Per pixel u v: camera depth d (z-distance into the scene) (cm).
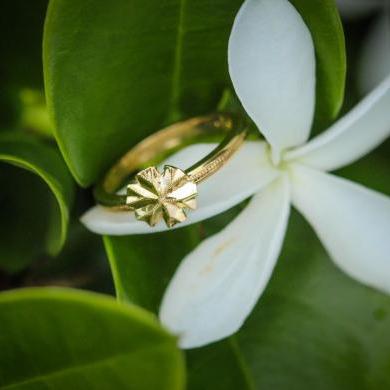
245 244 12
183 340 12
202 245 12
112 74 12
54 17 11
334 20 12
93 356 10
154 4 12
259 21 12
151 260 12
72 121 12
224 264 12
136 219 12
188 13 12
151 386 10
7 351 11
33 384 11
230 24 12
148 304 12
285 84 12
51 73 12
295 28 12
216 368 12
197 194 12
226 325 12
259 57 12
